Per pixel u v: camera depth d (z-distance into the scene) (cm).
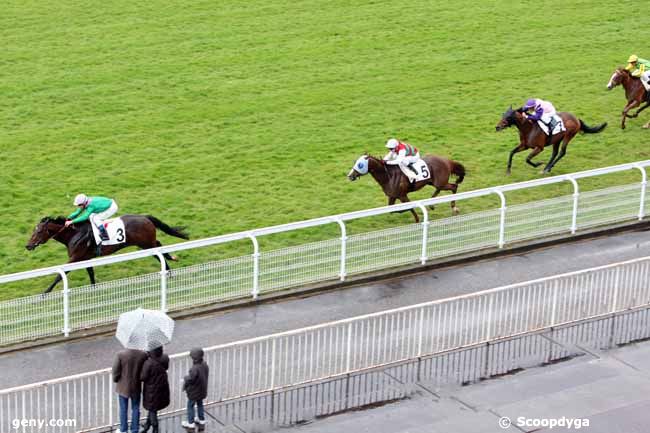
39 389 1289
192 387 1295
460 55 2789
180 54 2730
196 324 1614
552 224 1900
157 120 2373
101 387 1409
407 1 3148
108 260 1603
